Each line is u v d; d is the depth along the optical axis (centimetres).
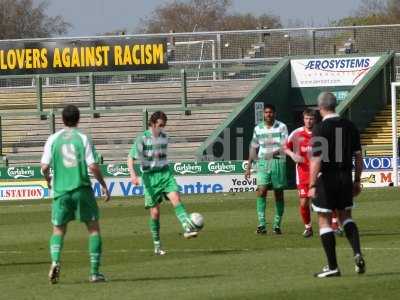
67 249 3378
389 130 7112
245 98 7206
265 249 3219
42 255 3250
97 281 2572
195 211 4806
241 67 7700
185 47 8150
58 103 7944
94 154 2527
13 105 7962
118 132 7512
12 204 5800
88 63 7938
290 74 7544
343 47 7969
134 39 7906
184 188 6219
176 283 2505
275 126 3703
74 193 2512
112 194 6131
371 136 7106
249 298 2225
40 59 7962
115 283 2538
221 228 3969
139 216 4625
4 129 7681
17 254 3300
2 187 6259
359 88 7119
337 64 7488
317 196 2461
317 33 7994
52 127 7331
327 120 2469
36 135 7619
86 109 7662
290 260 2903
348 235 2481
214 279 2558
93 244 2558
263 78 7562
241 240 3516
